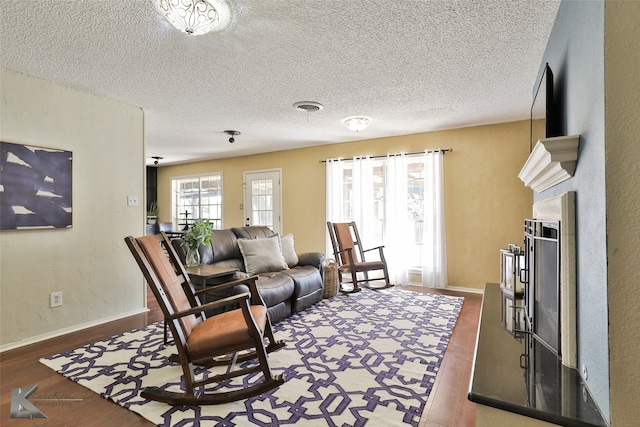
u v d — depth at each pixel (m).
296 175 6.09
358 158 5.33
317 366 2.29
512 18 1.98
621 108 1.08
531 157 1.76
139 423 1.69
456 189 4.62
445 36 2.20
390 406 1.82
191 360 1.88
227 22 2.01
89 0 1.79
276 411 1.78
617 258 1.08
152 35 2.16
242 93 3.25
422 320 3.28
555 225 1.59
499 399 1.22
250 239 4.01
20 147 2.72
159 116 4.02
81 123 3.15
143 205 3.70
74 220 3.09
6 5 1.82
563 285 1.48
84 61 2.54
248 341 1.90
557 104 1.86
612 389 1.08
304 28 2.09
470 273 4.54
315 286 3.79
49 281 2.91
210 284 3.14
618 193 1.08
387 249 5.09
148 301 4.08
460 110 3.81
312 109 3.74
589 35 1.26
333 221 5.55
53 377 2.16
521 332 1.92
